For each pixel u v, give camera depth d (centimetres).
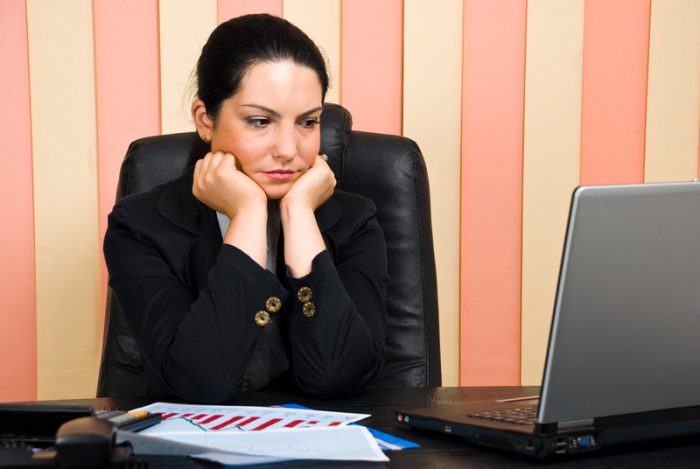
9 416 96
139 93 228
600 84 238
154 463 96
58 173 225
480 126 236
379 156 182
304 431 108
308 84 145
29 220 227
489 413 109
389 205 180
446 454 100
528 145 235
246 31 146
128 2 226
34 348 229
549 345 93
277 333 150
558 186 237
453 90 235
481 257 238
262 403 134
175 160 179
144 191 177
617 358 96
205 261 153
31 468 84
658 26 237
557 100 235
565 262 91
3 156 224
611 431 97
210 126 154
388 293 178
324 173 152
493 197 238
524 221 237
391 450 101
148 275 150
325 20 232
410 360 175
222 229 156
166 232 154
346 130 183
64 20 223
